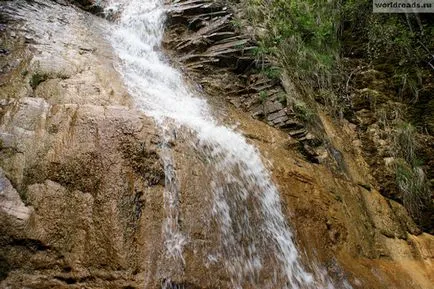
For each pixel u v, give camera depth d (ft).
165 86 19.33
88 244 10.40
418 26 27.35
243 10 26.09
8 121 12.19
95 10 23.97
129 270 10.19
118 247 10.43
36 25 18.30
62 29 19.33
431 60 25.89
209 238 12.36
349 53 27.66
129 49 21.43
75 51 17.63
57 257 10.02
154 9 25.88
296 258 14.06
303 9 27.73
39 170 11.35
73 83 15.10
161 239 11.29
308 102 22.59
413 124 24.17
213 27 24.22
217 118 18.67
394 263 17.15
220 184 14.07
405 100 25.11
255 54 22.79
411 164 22.41
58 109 13.16
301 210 15.81
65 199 11.03
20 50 15.72
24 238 9.92
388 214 19.85
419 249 19.12
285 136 19.66
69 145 12.11
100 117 13.14
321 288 13.64
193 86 20.85
